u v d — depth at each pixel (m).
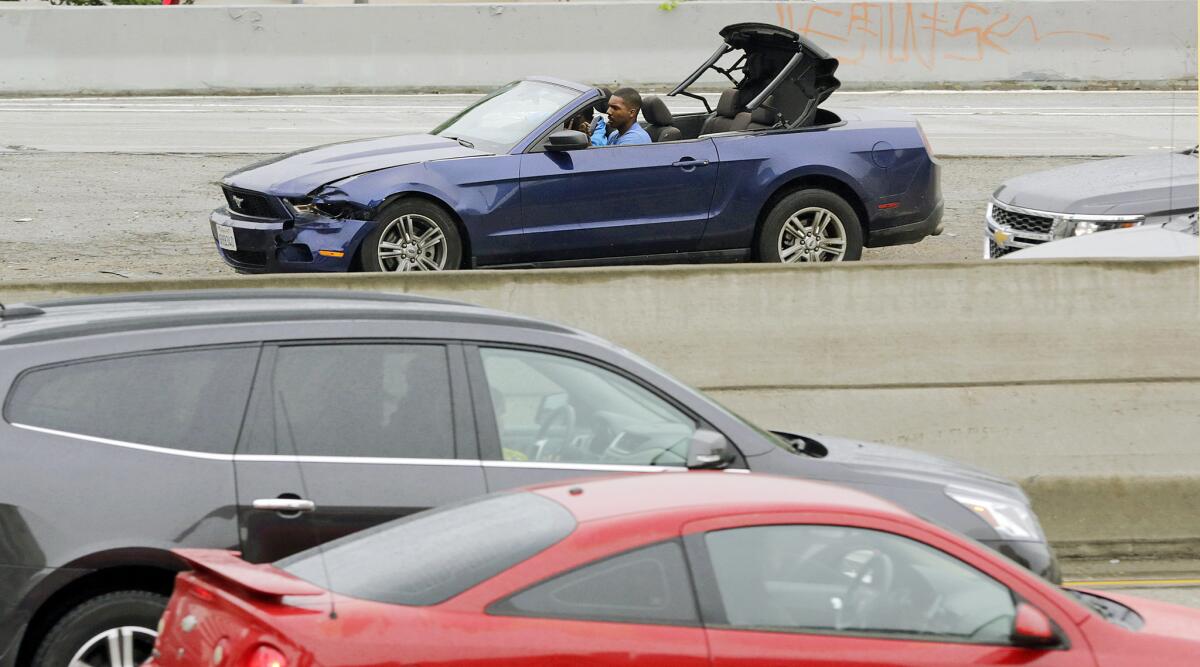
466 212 37.97
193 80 87.31
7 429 17.53
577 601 13.80
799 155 40.59
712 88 91.19
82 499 17.45
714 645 13.86
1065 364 31.78
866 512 15.05
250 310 19.41
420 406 18.98
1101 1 95.12
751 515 14.64
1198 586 27.61
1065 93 93.19
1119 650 14.93
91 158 62.50
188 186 57.50
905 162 41.78
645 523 14.33
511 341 19.53
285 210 37.44
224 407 18.30
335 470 18.44
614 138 40.94
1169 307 31.98
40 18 85.62
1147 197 42.31
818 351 31.41
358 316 19.25
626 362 19.89
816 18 92.75
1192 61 96.25
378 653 13.14
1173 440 31.44
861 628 14.45
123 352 18.19
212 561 14.62
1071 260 31.95
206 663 13.48
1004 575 15.12
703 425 19.86
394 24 89.31
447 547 14.51
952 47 94.19
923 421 31.27
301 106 81.88
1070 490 30.02
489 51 90.25
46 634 17.62
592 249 39.47
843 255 41.47
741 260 41.00
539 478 19.06
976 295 31.73
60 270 44.00
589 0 93.75
